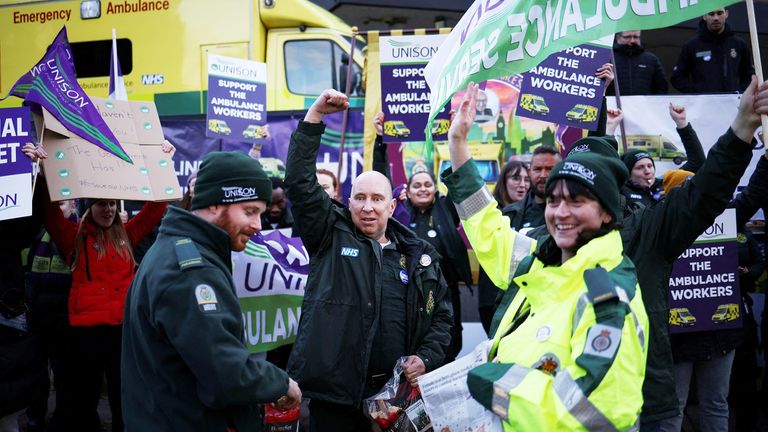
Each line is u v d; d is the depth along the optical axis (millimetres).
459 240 5750
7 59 10625
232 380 2637
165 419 2754
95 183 4891
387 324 4098
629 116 6793
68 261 5250
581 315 2322
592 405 2158
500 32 3271
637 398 2229
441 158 7484
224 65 6820
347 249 4164
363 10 12031
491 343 2707
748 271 5832
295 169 4129
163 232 2883
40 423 5980
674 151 6766
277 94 9891
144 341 2781
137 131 5242
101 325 5219
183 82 10094
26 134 4574
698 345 5117
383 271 4184
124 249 5348
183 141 7656
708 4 3107
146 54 10219
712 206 2932
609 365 2170
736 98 6766
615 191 2506
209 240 2852
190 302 2672
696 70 8562
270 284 5531
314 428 4105
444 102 3412
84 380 5375
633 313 2301
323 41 9891
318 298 4113
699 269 5109
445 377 2844
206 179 2930
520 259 2918
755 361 5895
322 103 4086
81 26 10430
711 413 5320
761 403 5906
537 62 3275
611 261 2438
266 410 4055
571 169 2494
